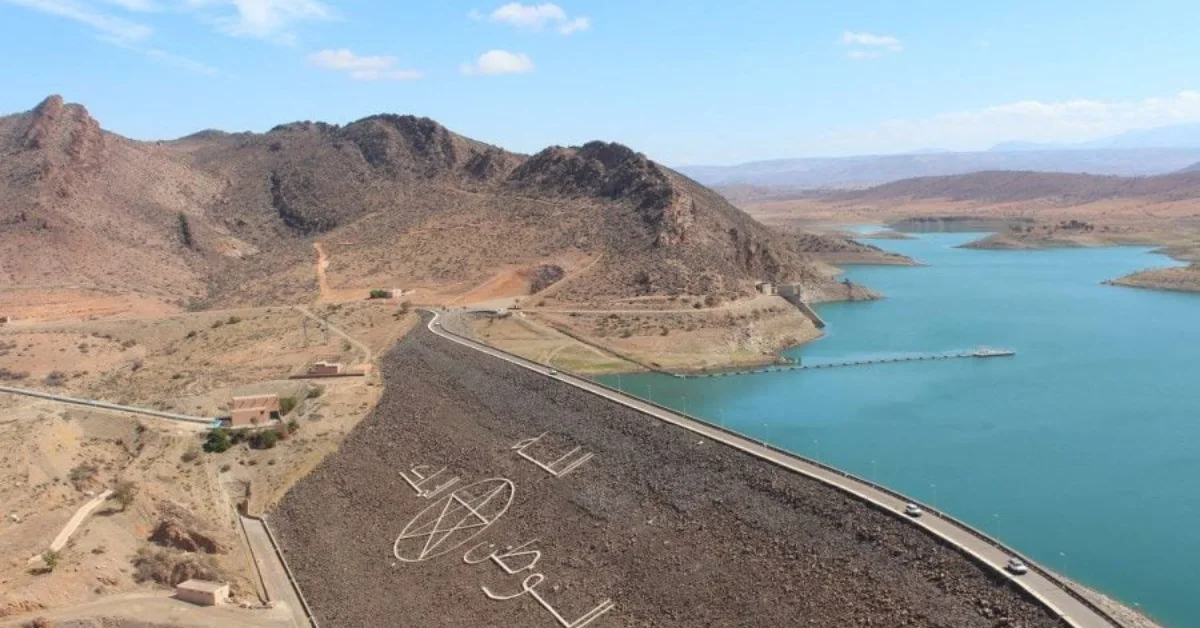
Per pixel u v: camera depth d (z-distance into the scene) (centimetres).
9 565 6988
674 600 7044
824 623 6250
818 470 7888
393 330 16462
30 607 6588
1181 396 13525
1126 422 12312
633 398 10731
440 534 9006
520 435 10612
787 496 7631
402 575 8362
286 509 10125
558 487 9250
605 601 7319
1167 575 7912
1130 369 15338
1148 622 6506
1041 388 14300
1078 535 8725
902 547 6556
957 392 14238
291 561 8856
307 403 12538
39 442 9406
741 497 7888
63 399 12212
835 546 6869
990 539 6384
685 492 8288
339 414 12281
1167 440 11481
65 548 7419
